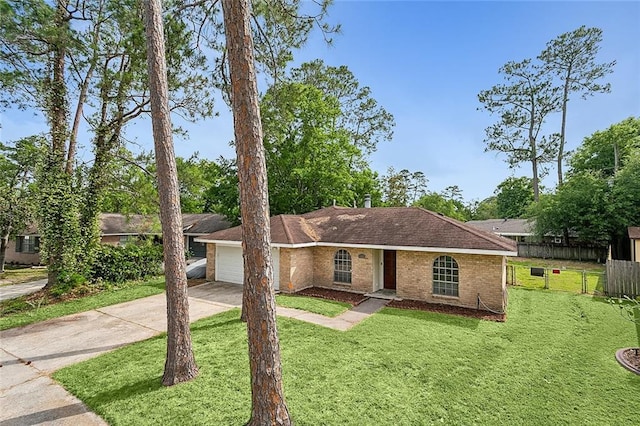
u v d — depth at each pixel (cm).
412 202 4097
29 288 1656
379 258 1435
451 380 605
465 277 1158
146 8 651
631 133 3244
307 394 552
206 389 571
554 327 927
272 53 1048
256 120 471
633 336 849
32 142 1433
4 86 1234
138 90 1416
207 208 3684
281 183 2494
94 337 868
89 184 1493
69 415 507
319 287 1487
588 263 2492
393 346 772
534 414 500
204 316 1042
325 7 954
